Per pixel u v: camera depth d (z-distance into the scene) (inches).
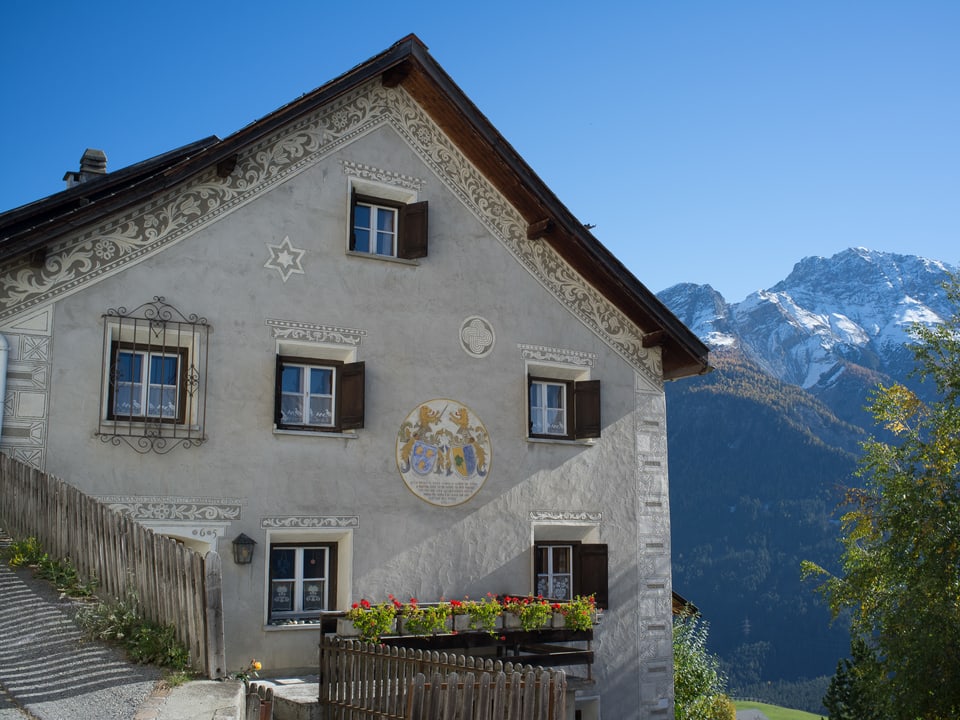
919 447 867.4
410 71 670.5
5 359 534.0
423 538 649.6
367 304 652.1
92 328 559.5
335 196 650.2
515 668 431.8
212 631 384.8
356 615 551.5
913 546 821.9
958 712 764.0
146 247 579.5
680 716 1063.0
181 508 570.6
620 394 761.6
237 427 593.9
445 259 690.8
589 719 698.8
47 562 489.1
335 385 643.5
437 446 665.0
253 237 615.5
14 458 536.7
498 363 702.5
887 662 831.7
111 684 364.5
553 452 719.1
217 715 331.3
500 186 723.4
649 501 761.6
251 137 602.2
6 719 325.7
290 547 615.5
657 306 753.0
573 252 740.7
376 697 485.1
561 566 724.0
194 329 587.5
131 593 438.9
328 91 634.2
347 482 626.2
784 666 7263.8
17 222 619.8
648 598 745.0
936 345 893.8
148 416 573.6
